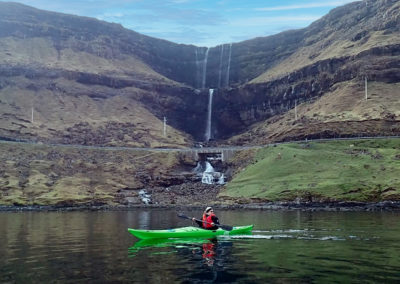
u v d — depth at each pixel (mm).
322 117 192875
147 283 24656
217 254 34125
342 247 37000
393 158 133750
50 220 76562
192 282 24766
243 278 25562
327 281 24625
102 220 76188
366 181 118125
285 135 183500
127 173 162875
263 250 35750
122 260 31922
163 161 173875
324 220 67938
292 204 111188
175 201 134375
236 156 171500
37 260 32219
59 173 156250
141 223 68688
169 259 32156
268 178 136875
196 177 165500
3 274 27375
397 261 30250
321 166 135875
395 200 105750
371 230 51062
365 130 166875
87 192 140750
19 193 133125
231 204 121250
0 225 64938
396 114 172375
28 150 168875
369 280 24781
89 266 29688
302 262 30125
